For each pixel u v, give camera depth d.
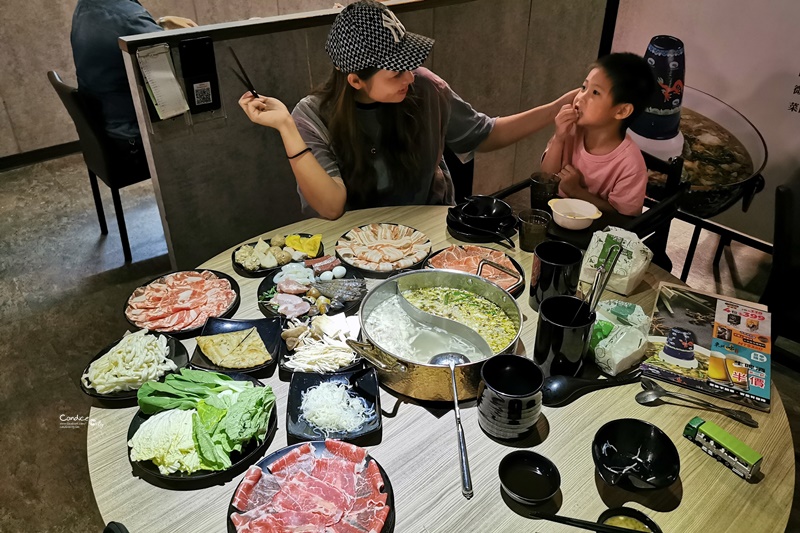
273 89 2.46
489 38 3.00
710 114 2.80
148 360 1.38
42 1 4.30
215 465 1.16
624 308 1.53
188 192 2.45
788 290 2.07
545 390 1.33
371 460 1.16
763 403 1.33
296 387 1.33
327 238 1.94
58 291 3.23
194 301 1.64
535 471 1.15
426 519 1.09
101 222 3.69
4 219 3.92
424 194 2.39
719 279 3.17
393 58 1.84
